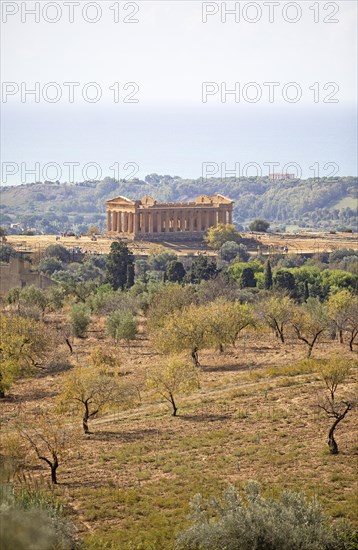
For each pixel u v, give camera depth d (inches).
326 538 2691.9
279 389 5054.1
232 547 2677.2
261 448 3993.6
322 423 4352.9
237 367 5733.3
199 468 3752.5
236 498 2923.2
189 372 4709.6
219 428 4365.2
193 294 7824.8
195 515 2906.0
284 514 2736.2
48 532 1982.0
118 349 6407.5
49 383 5482.3
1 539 1900.8
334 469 3681.1
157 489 3481.8
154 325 6884.8
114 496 3390.7
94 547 2842.0
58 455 3941.9
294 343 6481.3
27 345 5723.4
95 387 4431.6
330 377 4603.8
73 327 6875.0
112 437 4259.4
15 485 3211.1
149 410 4768.7
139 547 2854.3
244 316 6176.2
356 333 6195.9
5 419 4601.4
